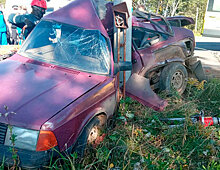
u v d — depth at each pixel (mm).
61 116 2725
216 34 17203
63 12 4219
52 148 2633
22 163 2572
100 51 3859
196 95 5539
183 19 6676
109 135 3721
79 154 3053
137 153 3432
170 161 3420
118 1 4688
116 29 4465
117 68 3922
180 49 5719
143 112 4547
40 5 6043
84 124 3070
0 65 3627
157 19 5922
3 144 2598
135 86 4742
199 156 3666
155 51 5250
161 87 5402
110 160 3328
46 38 3971
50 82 3223
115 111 4160
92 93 3244
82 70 3635
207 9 17109
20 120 2578
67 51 3793
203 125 4223
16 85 3061
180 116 4680
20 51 3994
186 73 5766
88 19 4117
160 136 3961
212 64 9289
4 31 9578
